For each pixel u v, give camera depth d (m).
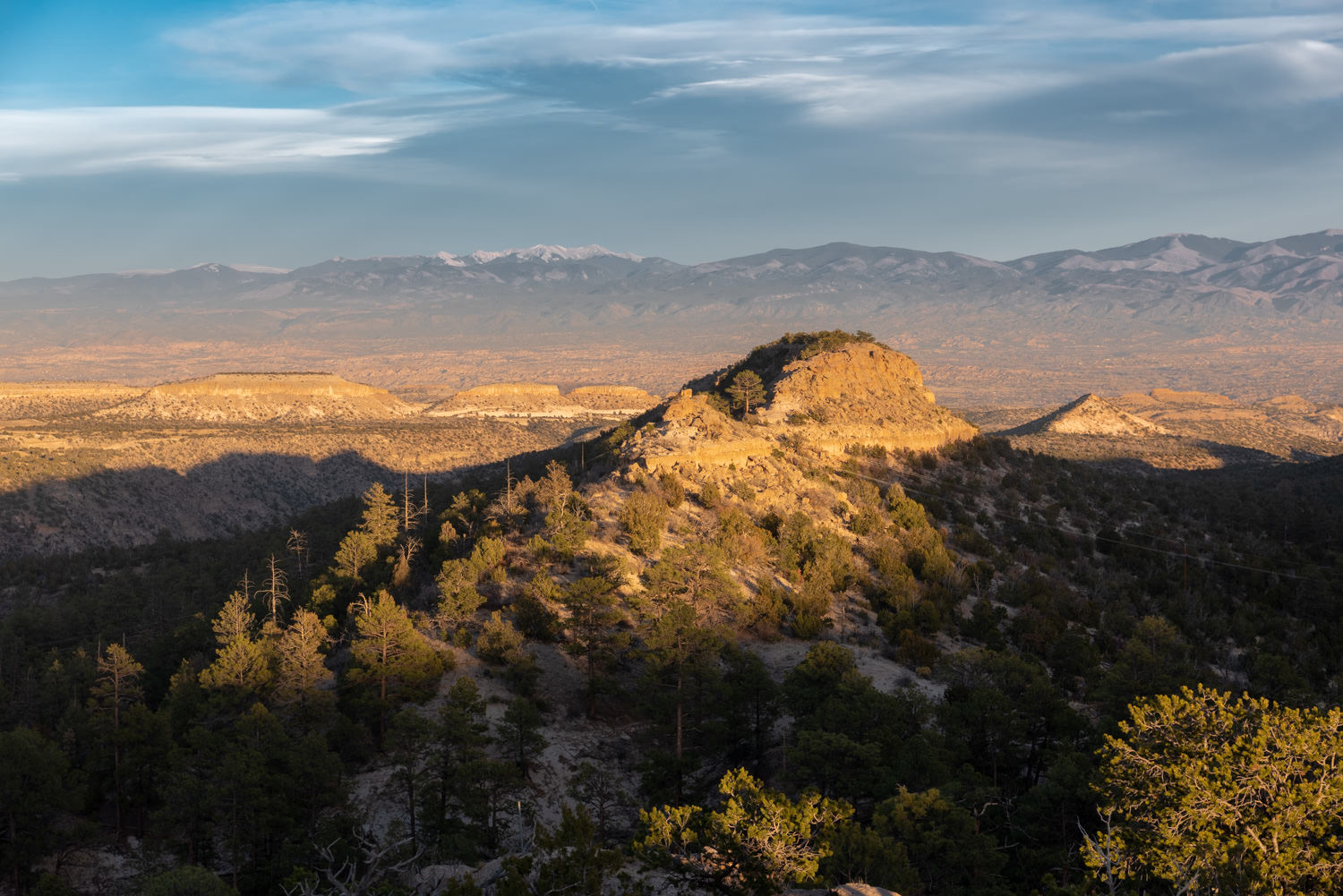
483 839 52.91
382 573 95.25
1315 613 103.38
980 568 100.69
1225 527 139.75
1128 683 61.16
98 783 69.38
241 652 69.38
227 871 56.88
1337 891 31.06
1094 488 147.88
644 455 113.00
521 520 97.88
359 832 53.25
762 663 65.25
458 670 70.00
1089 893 33.22
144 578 140.88
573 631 74.69
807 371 147.62
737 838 35.12
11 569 152.50
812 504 107.69
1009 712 54.72
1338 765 34.47
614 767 62.44
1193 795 33.59
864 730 54.34
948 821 42.16
